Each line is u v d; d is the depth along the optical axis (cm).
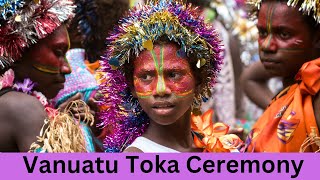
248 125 609
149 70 335
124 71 349
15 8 378
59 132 362
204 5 526
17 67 387
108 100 361
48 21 384
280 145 382
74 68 438
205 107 567
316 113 381
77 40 464
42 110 377
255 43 657
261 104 506
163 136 346
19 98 376
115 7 458
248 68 513
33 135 372
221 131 378
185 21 341
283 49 390
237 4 636
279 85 614
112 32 359
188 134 353
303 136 379
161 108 336
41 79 389
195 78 347
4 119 375
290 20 387
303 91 383
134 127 360
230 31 624
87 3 457
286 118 382
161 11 340
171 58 336
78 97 424
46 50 387
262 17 394
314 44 393
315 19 385
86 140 406
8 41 380
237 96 626
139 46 336
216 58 353
